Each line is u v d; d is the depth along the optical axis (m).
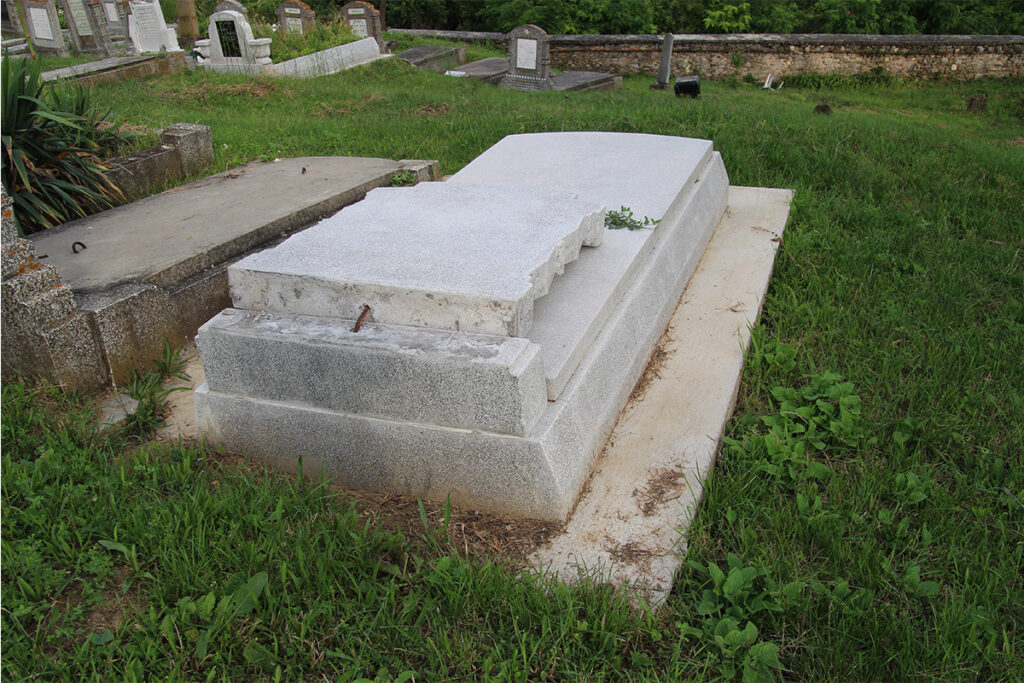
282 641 2.00
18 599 2.07
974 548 2.47
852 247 4.87
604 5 20.75
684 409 3.06
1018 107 15.43
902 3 21.89
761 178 6.29
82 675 1.88
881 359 3.54
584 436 2.63
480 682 1.94
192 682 1.91
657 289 3.57
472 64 14.96
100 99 8.37
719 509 2.55
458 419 2.41
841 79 17.84
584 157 4.76
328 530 2.33
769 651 1.96
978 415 3.13
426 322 2.50
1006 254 4.86
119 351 3.15
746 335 3.64
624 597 2.12
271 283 2.65
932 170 6.39
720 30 21.89
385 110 8.66
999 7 22.41
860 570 2.30
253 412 2.67
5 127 4.42
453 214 3.18
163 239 3.83
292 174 5.17
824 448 2.93
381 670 1.91
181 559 2.19
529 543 2.38
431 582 2.16
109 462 2.67
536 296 2.65
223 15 11.20
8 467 2.48
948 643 2.08
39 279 2.88
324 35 13.17
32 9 14.19
